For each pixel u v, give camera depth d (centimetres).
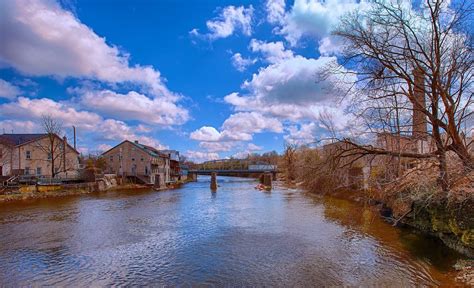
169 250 1639
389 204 2200
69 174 5475
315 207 3083
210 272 1307
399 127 1331
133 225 2312
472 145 1434
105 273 1313
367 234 1870
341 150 1431
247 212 2884
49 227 2245
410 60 1305
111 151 7100
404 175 1421
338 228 2067
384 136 1387
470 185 1360
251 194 4719
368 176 1505
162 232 2069
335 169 1448
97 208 3228
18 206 3350
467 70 1273
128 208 3234
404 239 1716
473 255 1267
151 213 2895
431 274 1198
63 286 1184
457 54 1277
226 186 6881
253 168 10131
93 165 6544
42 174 5334
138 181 6700
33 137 5500
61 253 1602
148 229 2167
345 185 1483
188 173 10088
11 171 4856
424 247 1538
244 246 1684
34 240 1866
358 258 1427
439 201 1505
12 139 5347
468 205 1329
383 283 1141
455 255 1357
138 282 1216
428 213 1683
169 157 8219
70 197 4306
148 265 1407
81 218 2620
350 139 1420
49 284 1204
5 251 1639
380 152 1375
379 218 2266
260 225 2244
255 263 1405
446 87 1264
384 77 1331
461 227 1339
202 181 9456
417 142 1430
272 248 1631
